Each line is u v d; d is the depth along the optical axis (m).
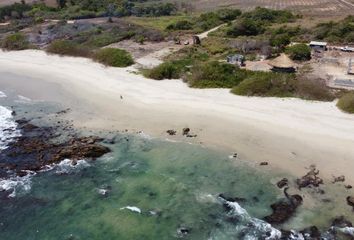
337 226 27.41
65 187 33.66
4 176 35.38
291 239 26.62
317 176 32.78
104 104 49.78
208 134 40.84
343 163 34.41
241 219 28.77
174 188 32.81
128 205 31.06
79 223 29.41
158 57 69.38
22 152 39.38
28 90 57.09
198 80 53.34
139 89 53.28
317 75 55.31
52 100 52.75
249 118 43.19
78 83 57.88
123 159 37.38
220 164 35.62
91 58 68.62
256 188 32.03
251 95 48.69
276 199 30.53
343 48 68.00
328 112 43.19
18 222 29.81
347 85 50.31
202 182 33.34
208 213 29.70
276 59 58.81
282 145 37.78
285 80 49.84
